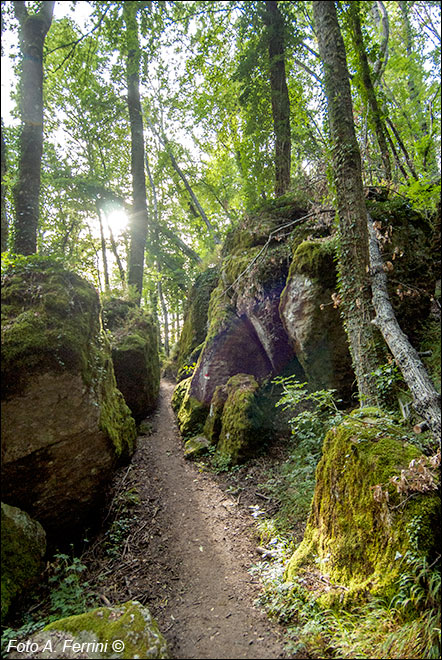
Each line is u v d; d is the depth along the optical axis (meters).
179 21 5.84
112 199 13.30
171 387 13.41
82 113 13.88
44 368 3.67
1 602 3.10
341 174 4.96
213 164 18.56
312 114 10.01
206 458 6.93
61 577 3.81
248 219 9.12
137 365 8.78
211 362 8.27
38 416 3.67
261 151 10.20
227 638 2.91
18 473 3.65
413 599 2.41
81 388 3.95
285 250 7.43
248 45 8.98
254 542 4.34
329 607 2.89
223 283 9.90
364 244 4.77
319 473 3.92
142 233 12.52
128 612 2.89
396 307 5.39
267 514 4.81
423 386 3.24
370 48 7.31
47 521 4.05
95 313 4.97
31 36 5.88
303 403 6.61
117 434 4.95
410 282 5.57
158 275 19.50
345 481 3.44
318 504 3.82
